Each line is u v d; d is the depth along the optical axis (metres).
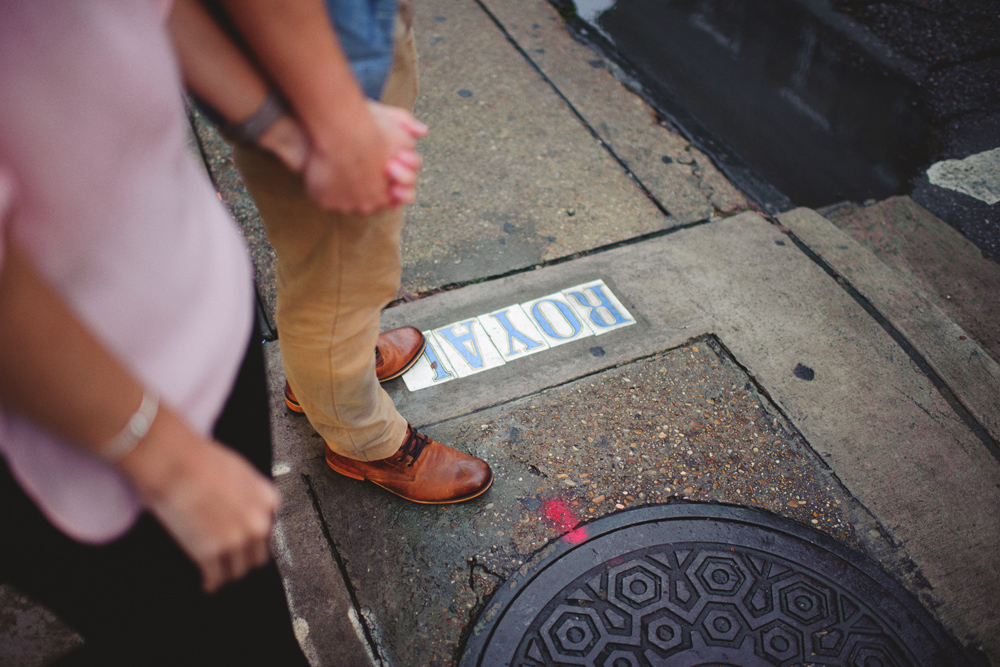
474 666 1.69
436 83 3.36
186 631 0.99
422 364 2.26
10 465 0.65
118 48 0.58
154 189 0.67
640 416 2.19
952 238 3.00
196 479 0.64
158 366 0.72
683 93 3.57
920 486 2.08
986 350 2.56
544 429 2.13
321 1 0.79
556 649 1.73
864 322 2.51
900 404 2.28
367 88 1.03
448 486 1.90
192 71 0.82
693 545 1.92
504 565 1.86
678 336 2.41
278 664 1.21
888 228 3.02
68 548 0.80
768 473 2.08
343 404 1.57
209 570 0.71
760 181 3.15
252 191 1.22
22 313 0.48
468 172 2.95
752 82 3.73
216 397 0.81
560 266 2.61
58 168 0.56
